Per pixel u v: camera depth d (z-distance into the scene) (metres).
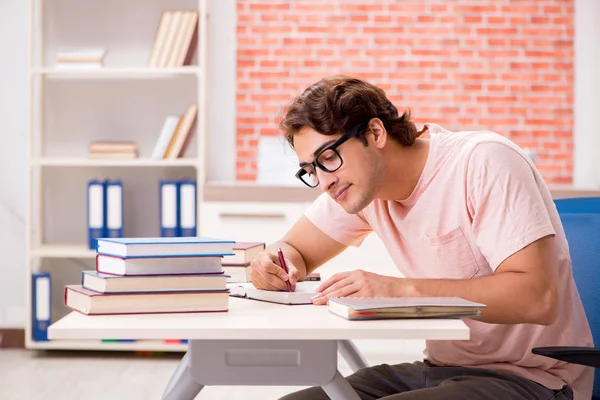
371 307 1.61
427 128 2.13
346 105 1.82
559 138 5.34
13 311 5.27
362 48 5.34
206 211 4.74
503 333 1.98
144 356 4.98
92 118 5.29
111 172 5.33
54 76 5.27
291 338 1.54
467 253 1.96
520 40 5.31
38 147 5.17
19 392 4.07
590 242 2.17
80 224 5.34
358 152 1.84
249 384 1.58
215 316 1.68
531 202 1.84
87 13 5.25
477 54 5.32
